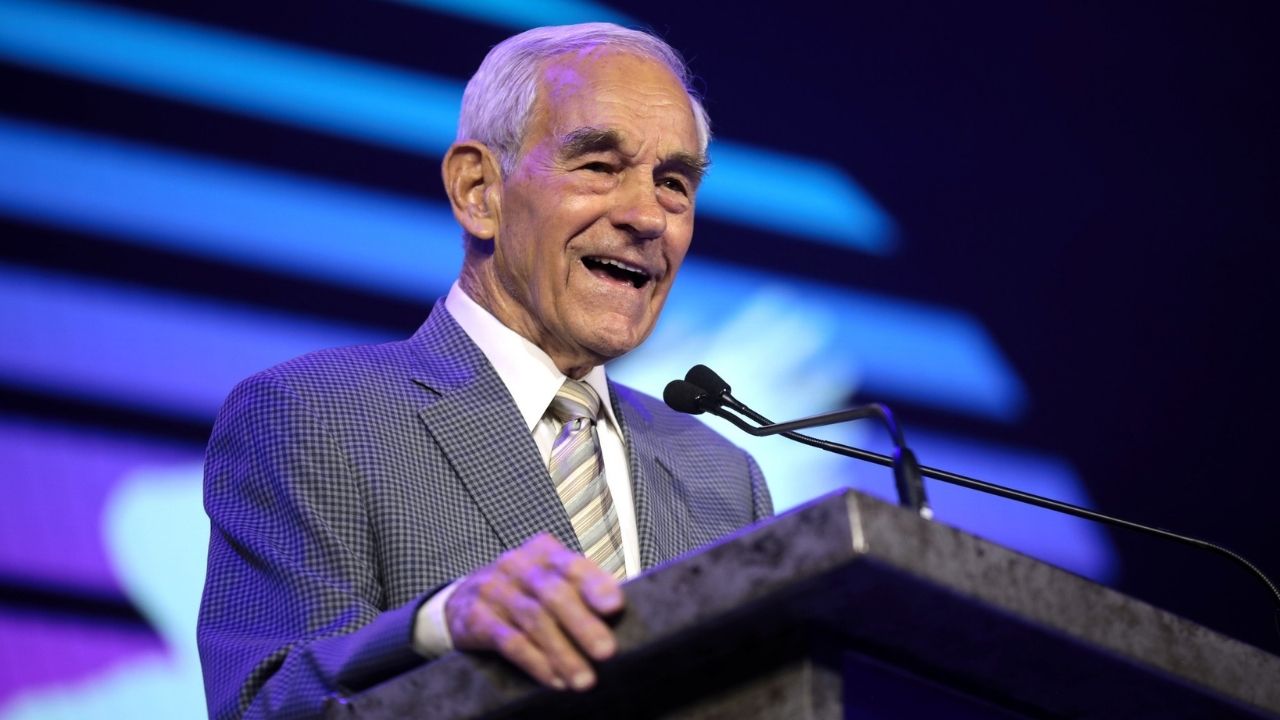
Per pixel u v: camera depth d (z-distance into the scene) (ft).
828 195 29.07
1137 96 31.42
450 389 13.24
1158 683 8.27
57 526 22.43
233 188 24.41
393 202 25.44
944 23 30.60
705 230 28.02
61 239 23.27
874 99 29.78
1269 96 31.99
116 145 23.84
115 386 23.15
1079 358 29.94
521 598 7.84
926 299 29.22
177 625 22.70
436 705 8.21
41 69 23.61
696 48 28.76
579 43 14.73
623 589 7.57
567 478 13.51
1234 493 30.09
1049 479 29.25
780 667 7.45
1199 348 30.58
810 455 27.40
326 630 10.93
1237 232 31.27
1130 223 30.78
